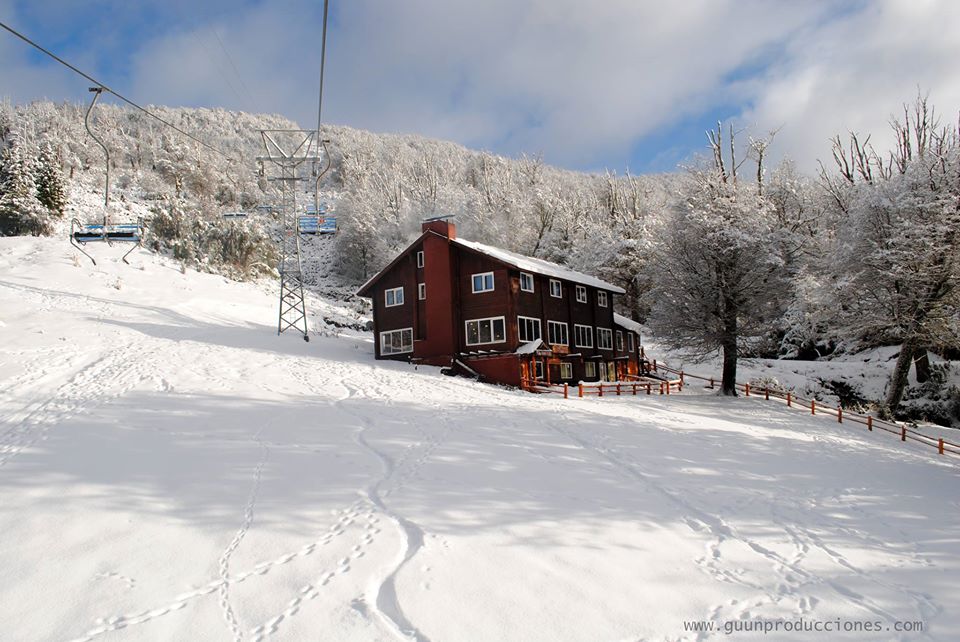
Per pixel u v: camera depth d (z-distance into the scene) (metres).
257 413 18.88
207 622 7.41
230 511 10.91
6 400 18.89
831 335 37.25
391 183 87.25
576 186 87.25
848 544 10.97
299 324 44.22
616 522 11.29
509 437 17.67
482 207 68.19
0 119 89.81
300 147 36.47
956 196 28.78
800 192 47.94
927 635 7.64
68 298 37.78
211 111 180.62
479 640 7.15
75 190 75.38
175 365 25.81
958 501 14.34
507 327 32.09
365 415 19.67
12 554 9.05
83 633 7.14
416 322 34.66
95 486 11.79
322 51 14.92
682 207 36.53
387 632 7.25
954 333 29.16
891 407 30.58
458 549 9.67
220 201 97.06
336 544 9.71
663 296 36.12
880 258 29.72
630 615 7.88
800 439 22.02
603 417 22.00
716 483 14.43
